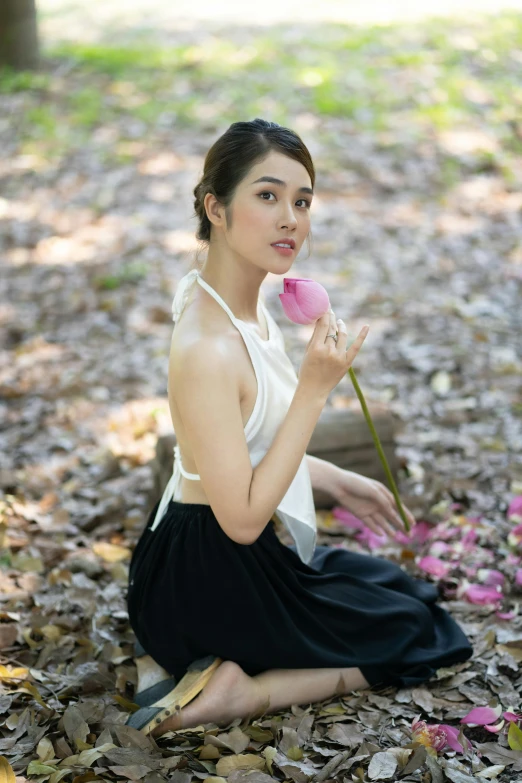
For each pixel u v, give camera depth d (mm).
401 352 5105
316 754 2254
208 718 2332
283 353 2471
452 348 5105
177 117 9211
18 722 2357
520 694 2498
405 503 3521
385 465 2721
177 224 7227
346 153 8344
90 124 9156
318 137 8641
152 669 2553
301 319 2209
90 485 3922
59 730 2312
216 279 2342
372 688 2529
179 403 2242
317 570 2699
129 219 7348
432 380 4770
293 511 2473
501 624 2807
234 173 2195
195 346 2219
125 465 4086
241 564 2355
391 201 7543
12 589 3090
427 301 5832
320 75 9992
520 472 3801
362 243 6836
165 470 3426
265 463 2217
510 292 5887
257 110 9211
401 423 4281
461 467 3881
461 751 2227
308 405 2227
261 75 10148
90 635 2836
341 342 2213
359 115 9039
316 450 3461
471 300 5797
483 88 9562
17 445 4324
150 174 8156
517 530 3195
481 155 8188
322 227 7109
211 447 2193
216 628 2377
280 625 2402
